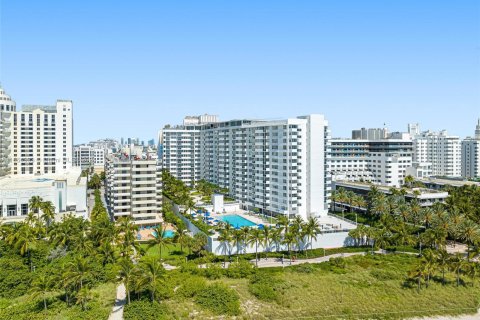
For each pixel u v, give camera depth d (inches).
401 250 6609.3
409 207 7549.2
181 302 4542.3
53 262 5487.2
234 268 5433.1
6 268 5044.3
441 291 4992.6
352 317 4392.2
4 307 4411.9
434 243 6200.8
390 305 4616.1
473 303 4731.8
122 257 5570.9
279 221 6761.8
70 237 5890.8
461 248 6737.2
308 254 6382.9
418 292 4945.9
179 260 5940.0
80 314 4156.0
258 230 6136.8
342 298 4746.6
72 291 4589.1
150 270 4468.5
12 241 5526.6
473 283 5206.7
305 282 5172.2
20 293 4785.9
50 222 7445.9
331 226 7298.2
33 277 4982.8
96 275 5118.1
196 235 6097.4
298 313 4404.5
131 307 4276.6
